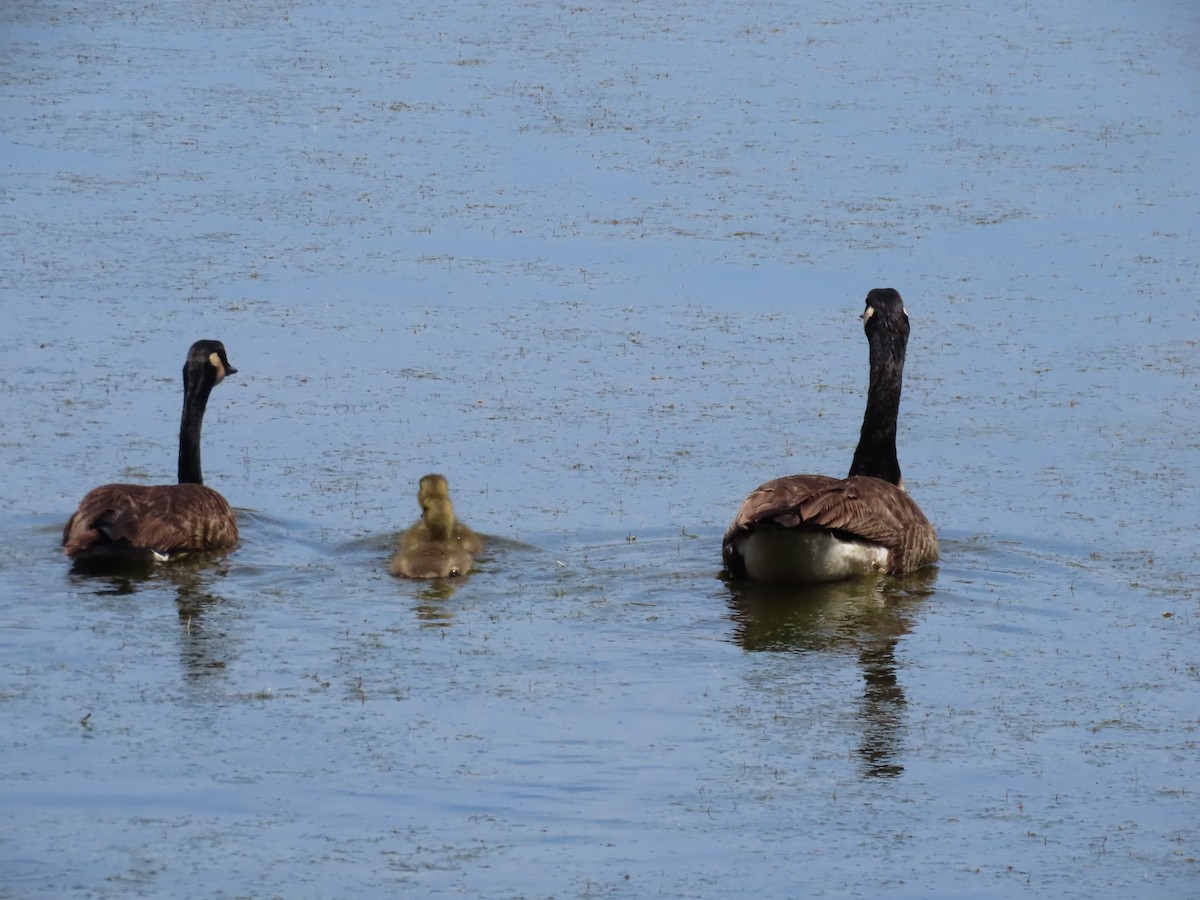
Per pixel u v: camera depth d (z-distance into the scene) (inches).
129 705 488.1
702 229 1155.9
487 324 963.3
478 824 417.4
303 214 1178.0
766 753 466.0
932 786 446.6
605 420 813.9
